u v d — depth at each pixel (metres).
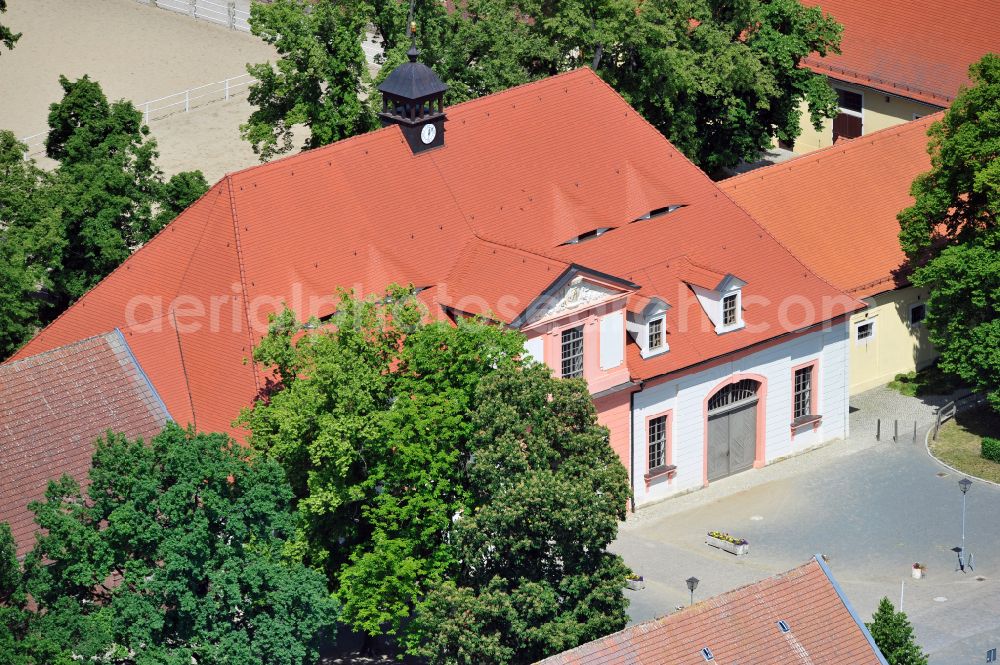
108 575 183.62
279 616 188.25
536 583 199.62
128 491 183.62
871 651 188.88
